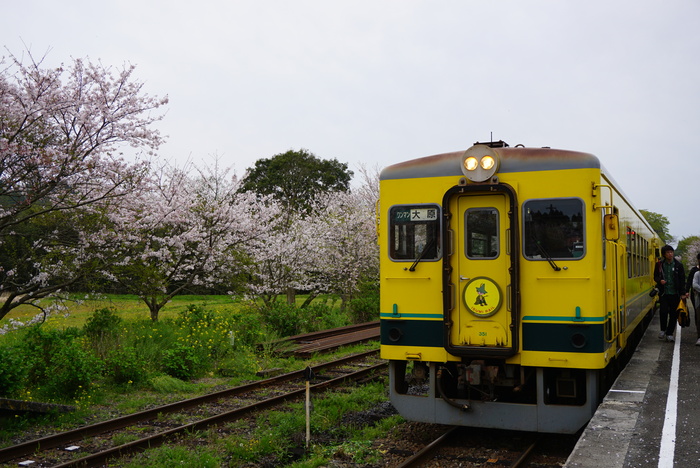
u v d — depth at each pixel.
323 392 9.63
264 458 6.40
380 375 10.98
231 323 14.38
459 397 7.01
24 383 8.88
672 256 10.80
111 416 8.23
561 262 6.34
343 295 25.92
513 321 6.34
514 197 6.43
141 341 11.77
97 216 12.67
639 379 7.41
